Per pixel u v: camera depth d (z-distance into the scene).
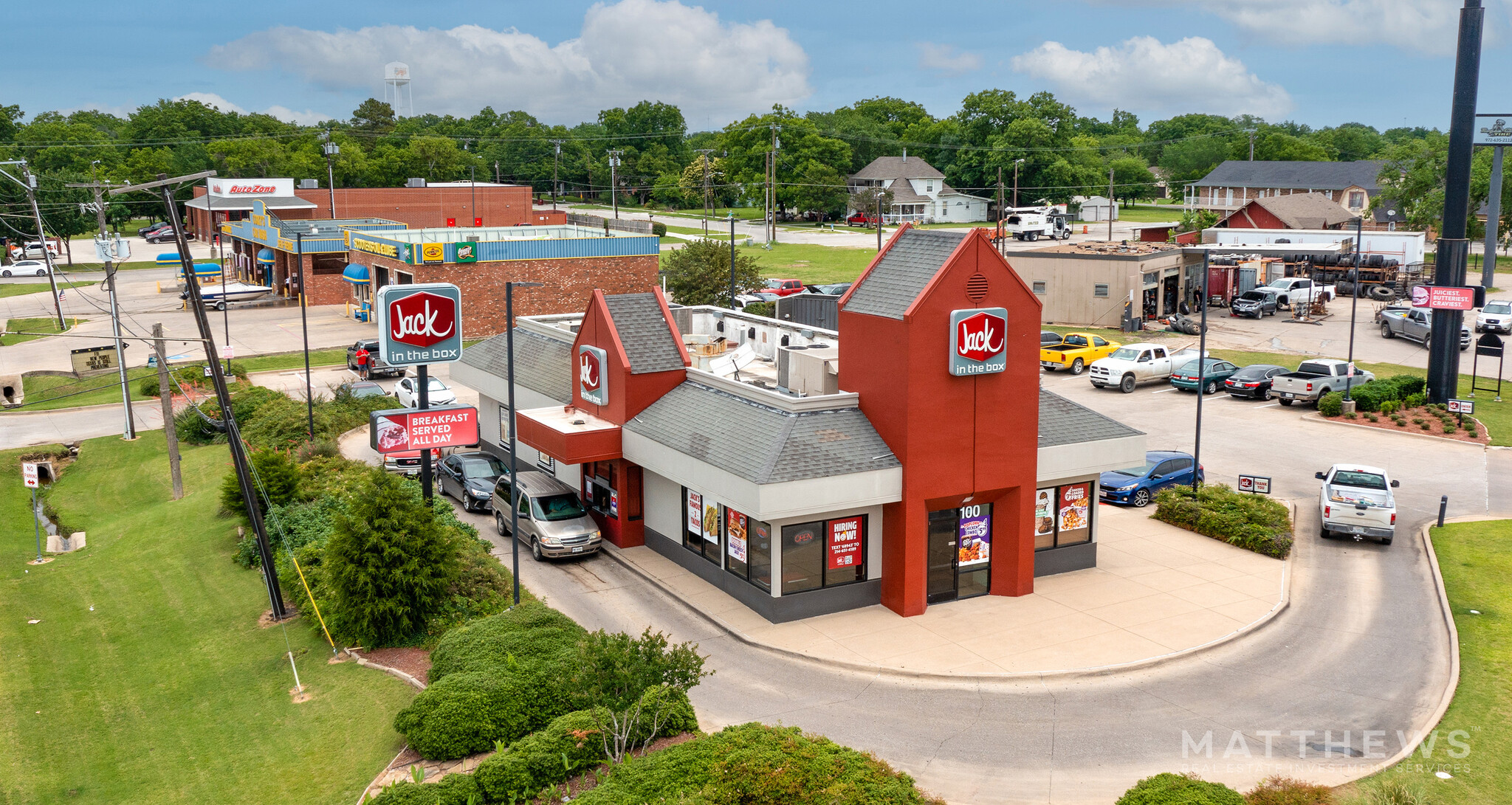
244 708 20.59
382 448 23.98
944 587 24.47
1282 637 22.41
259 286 79.69
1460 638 22.06
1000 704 19.39
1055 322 64.88
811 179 130.25
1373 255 76.25
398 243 64.62
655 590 25.59
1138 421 42.41
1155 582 25.67
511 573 26.69
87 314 74.75
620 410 27.70
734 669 21.02
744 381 29.91
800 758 15.62
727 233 119.44
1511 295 75.94
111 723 20.84
